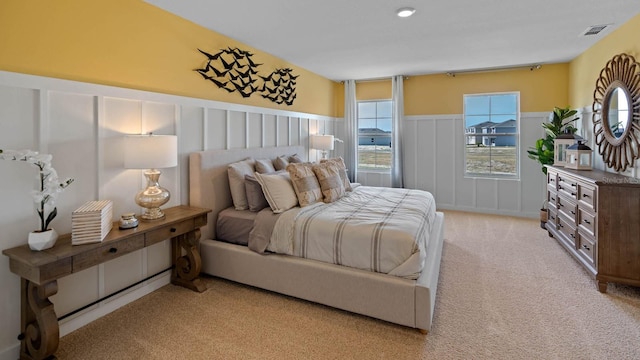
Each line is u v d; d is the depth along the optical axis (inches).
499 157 212.8
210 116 129.9
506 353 75.8
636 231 100.6
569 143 154.2
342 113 250.5
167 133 111.3
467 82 214.2
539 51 166.2
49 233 72.9
